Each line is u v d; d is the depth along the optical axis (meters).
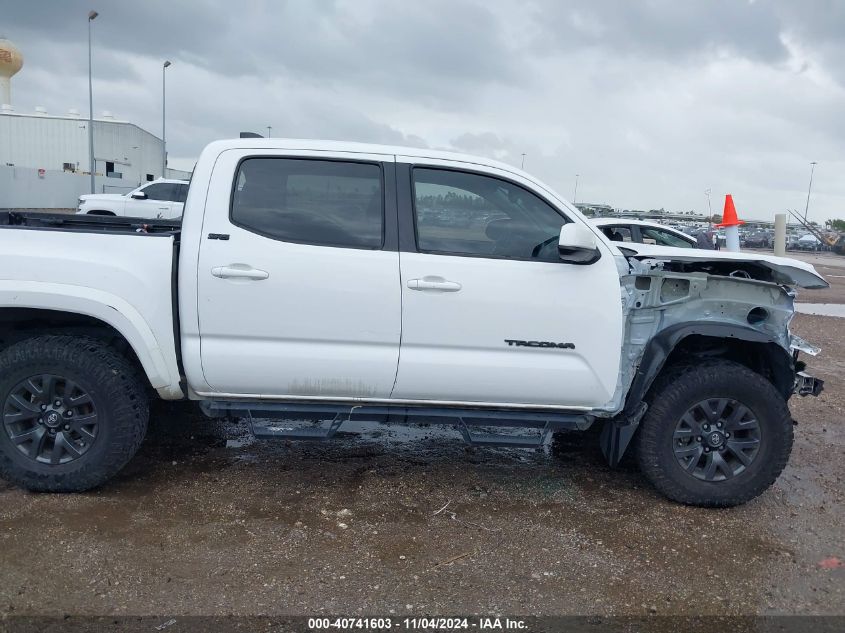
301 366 3.90
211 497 4.12
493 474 4.69
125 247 3.86
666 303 4.14
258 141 3.98
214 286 3.80
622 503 4.29
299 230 3.91
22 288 3.74
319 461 4.78
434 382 3.97
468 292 3.90
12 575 3.19
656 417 4.14
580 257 3.87
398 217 3.95
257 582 3.24
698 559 3.62
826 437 5.69
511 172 4.06
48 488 3.96
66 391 3.90
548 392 4.04
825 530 4.01
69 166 43.78
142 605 3.02
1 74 50.38
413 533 3.79
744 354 4.54
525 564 3.51
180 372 3.98
